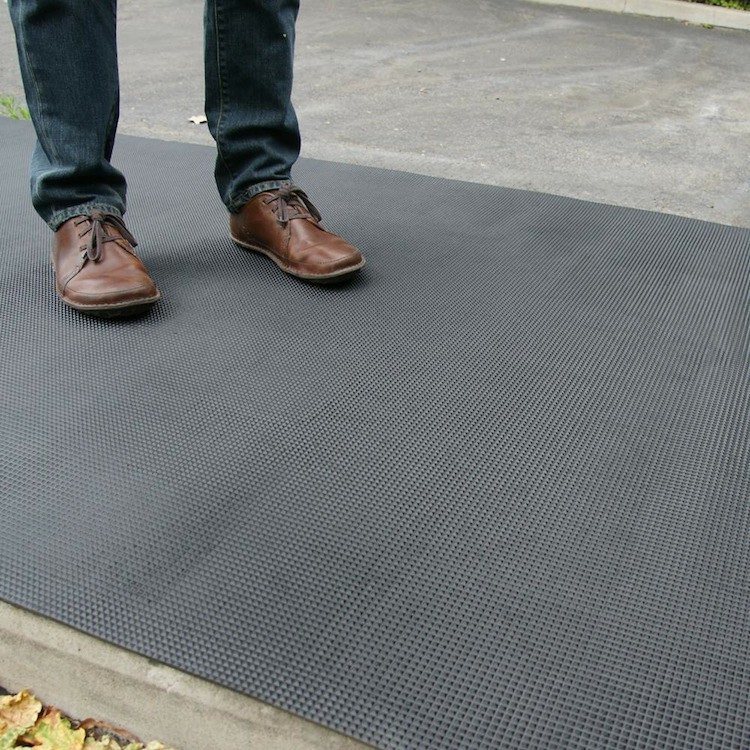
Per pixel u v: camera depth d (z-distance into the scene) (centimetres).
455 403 161
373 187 268
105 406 159
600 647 112
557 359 176
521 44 573
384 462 146
